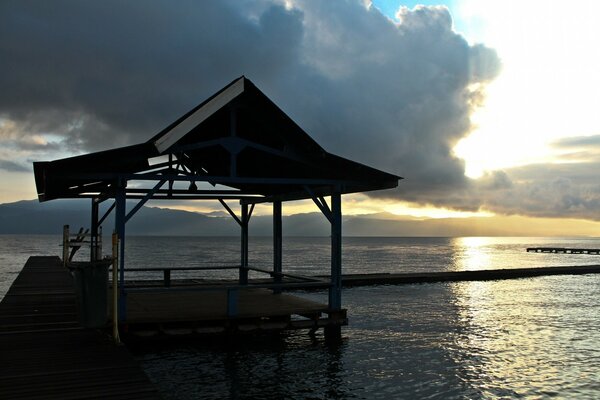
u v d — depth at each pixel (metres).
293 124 11.61
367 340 15.47
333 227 12.71
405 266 69.56
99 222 15.43
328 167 12.28
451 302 26.23
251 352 12.77
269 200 15.98
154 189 11.05
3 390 6.48
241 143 11.52
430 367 12.40
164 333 11.20
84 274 9.71
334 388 10.41
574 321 20.31
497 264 74.69
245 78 11.12
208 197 15.92
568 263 76.38
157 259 82.88
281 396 9.85
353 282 34.81
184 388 10.17
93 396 6.30
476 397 10.23
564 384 11.29
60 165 10.34
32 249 112.38
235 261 75.81
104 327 9.94
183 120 10.65
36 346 8.78
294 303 13.48
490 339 16.25
